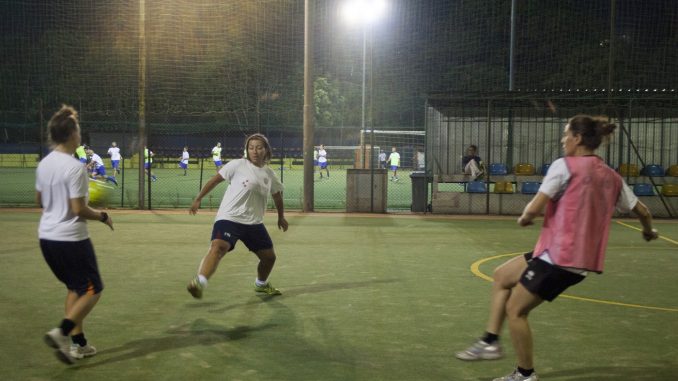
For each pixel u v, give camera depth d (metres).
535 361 5.33
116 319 6.47
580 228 4.14
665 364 5.28
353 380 4.81
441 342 5.82
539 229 14.73
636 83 34.91
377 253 11.00
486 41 42.19
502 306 4.64
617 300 7.64
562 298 7.70
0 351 5.41
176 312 6.76
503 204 18.09
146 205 19.86
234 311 6.84
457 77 43.47
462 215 17.84
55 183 4.75
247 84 46.38
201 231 13.55
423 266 9.77
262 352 5.45
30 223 14.57
